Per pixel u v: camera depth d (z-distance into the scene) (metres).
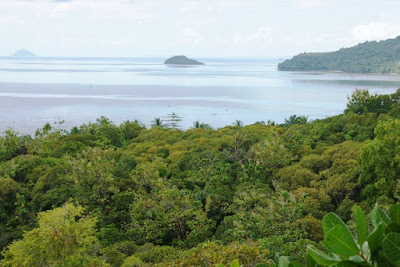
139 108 185.12
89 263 21.94
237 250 17.22
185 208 33.94
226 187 39.41
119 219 36.09
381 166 30.86
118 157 53.03
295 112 173.50
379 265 2.44
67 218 22.06
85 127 80.75
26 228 35.22
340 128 57.84
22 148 65.50
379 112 61.66
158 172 41.38
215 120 153.50
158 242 32.59
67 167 42.78
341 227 2.46
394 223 2.66
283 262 3.42
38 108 181.12
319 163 40.41
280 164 43.38
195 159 46.53
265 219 26.69
